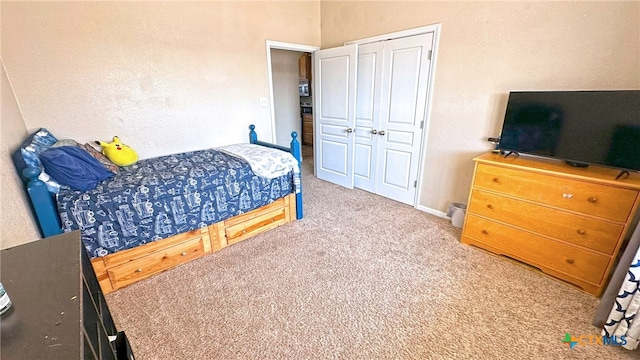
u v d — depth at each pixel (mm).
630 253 1357
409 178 3182
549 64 2014
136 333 1545
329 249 2352
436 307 1706
